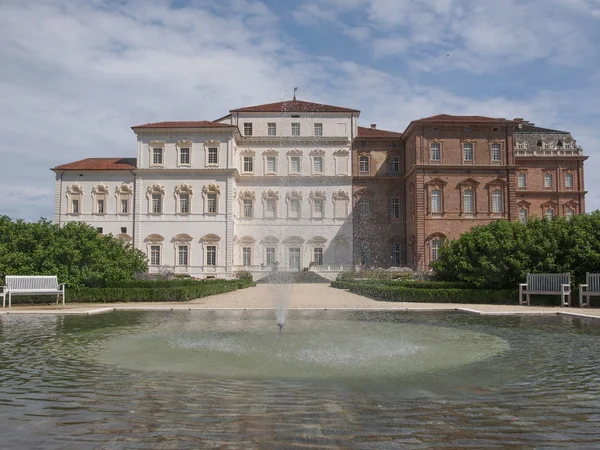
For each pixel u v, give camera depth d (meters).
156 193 74.12
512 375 10.40
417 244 68.50
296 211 78.75
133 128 74.31
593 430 7.03
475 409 7.98
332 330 17.69
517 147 85.75
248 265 76.06
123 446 6.41
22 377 10.12
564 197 84.25
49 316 22.34
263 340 15.11
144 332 16.98
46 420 7.41
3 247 29.27
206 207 73.75
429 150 69.31
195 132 74.50
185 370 10.80
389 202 78.81
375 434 6.84
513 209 68.69
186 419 7.46
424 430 7.01
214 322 20.27
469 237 34.38
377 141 79.81
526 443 6.54
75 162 76.81
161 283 34.88
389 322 20.47
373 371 10.73
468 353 12.95
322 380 9.90
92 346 13.93
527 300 28.33
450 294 30.38
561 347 13.94
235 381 9.79
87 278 31.14
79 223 33.84
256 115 80.25
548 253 29.83
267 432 6.92
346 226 78.38
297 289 51.88
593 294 26.38
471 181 68.81
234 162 75.38
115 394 8.81
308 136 79.44
